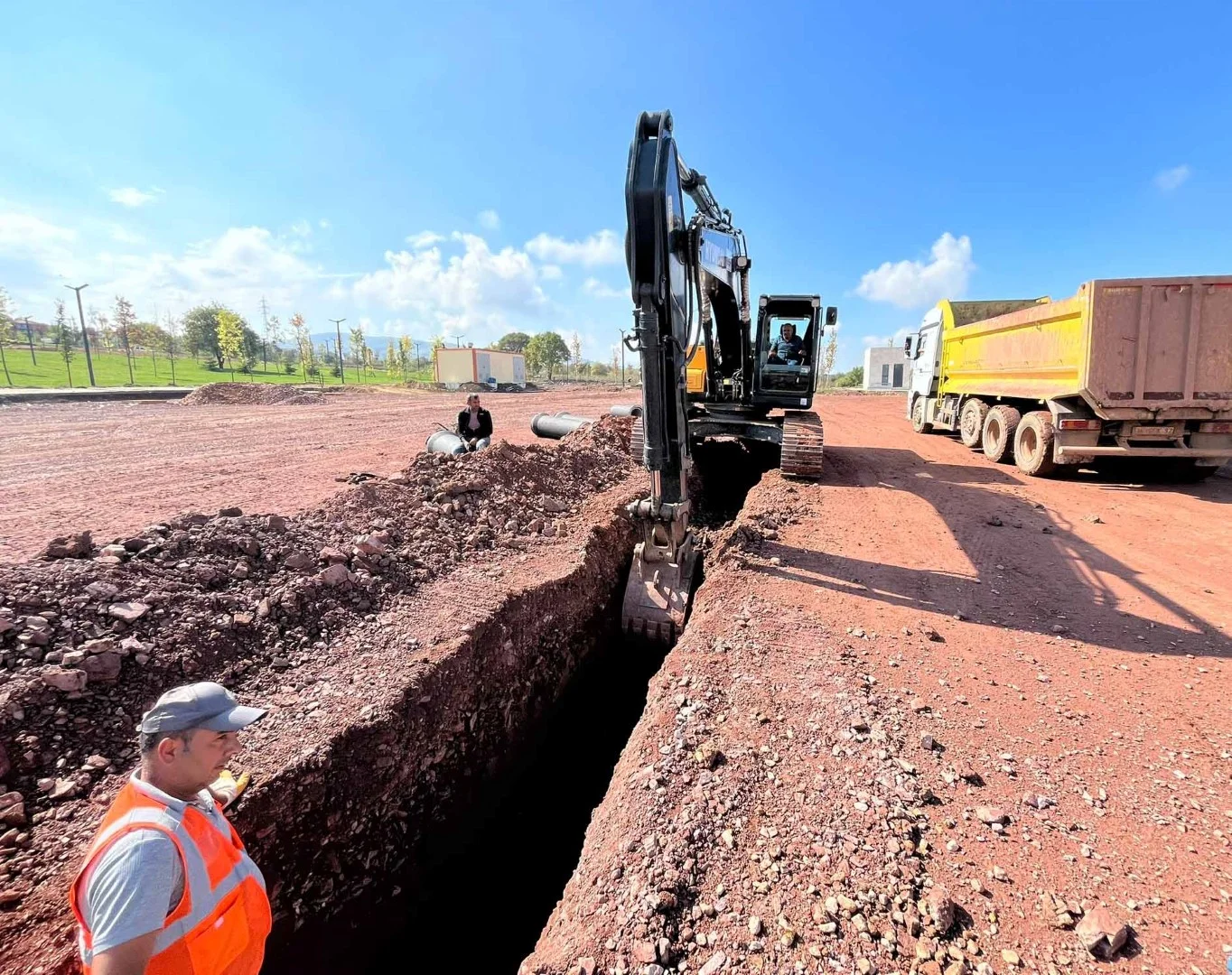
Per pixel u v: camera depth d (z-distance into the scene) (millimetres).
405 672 4379
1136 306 8898
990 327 12570
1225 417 9070
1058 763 3490
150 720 1882
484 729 4922
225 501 7977
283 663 4406
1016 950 2396
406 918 4047
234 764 3463
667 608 6344
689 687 4270
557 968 2416
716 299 9641
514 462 8750
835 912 2570
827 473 10984
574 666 6297
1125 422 9445
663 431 5797
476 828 4746
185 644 4156
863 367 66500
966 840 2945
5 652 3611
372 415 20812
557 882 4988
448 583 5777
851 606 5527
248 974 2053
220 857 1968
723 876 2777
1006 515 8352
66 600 4047
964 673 4422
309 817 3518
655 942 2467
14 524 6746
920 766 3459
